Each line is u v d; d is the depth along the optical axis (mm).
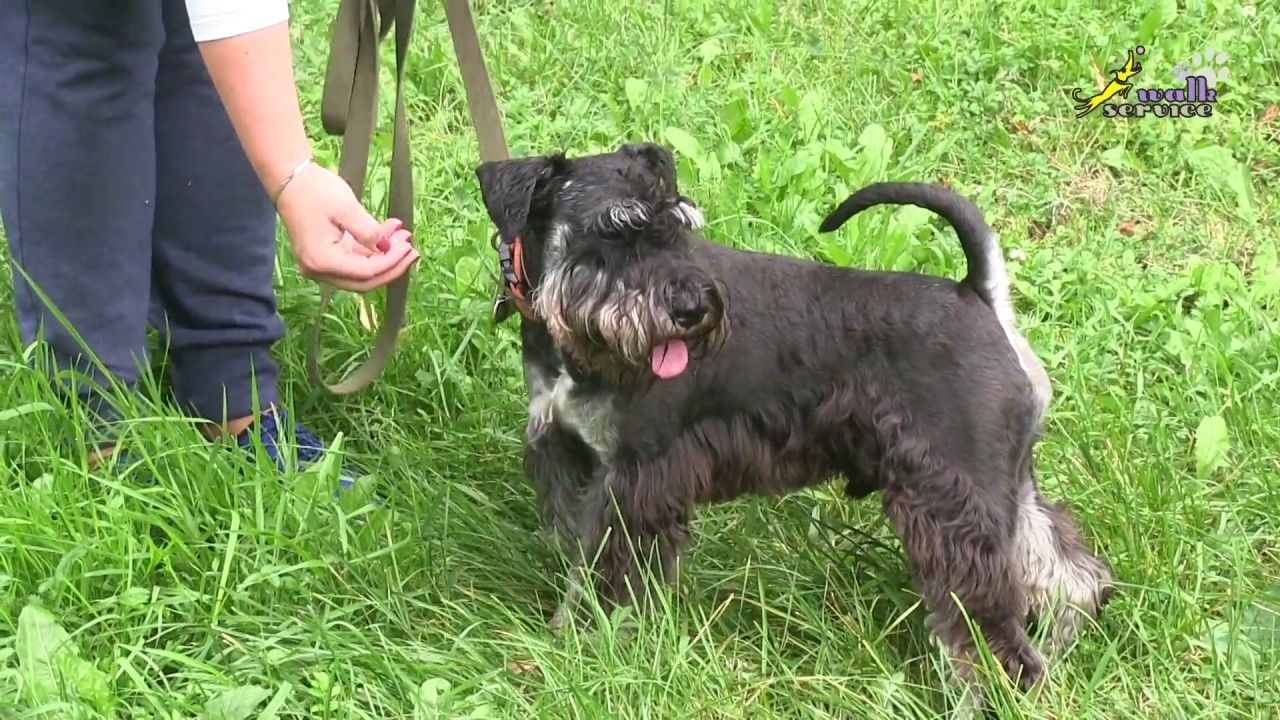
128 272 2158
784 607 2162
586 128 2885
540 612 2158
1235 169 2902
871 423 2090
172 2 2143
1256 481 2314
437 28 3145
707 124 2914
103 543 2014
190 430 2148
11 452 2113
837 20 3334
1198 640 2127
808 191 2738
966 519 2053
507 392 2389
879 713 2018
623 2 3318
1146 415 2418
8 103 2076
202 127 2182
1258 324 2582
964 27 3299
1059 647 2129
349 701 1955
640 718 1977
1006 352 2076
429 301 2449
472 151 2801
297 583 2047
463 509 2207
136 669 1949
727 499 2178
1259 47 3240
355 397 2352
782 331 2113
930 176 2898
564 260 2043
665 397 2105
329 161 2711
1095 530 2238
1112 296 2637
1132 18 3363
